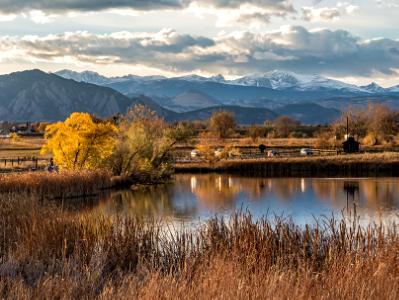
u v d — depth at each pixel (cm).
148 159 7419
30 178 5081
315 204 5044
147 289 1148
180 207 4841
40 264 1608
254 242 1808
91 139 6719
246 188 6538
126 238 2022
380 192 5962
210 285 1159
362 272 1350
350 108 14500
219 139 14225
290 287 1158
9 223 2203
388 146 12500
